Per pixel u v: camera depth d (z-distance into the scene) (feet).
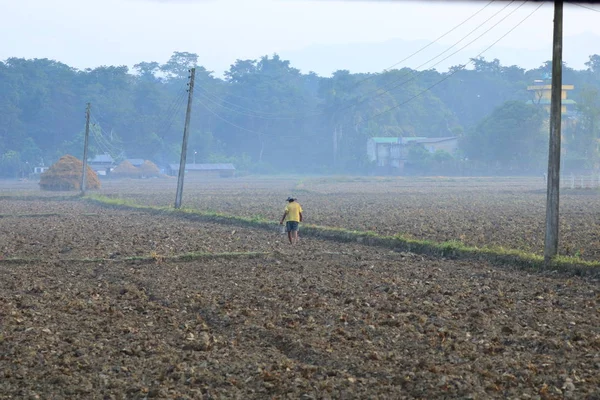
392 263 113.60
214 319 74.02
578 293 84.48
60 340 65.41
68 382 53.42
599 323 67.56
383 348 61.11
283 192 393.09
